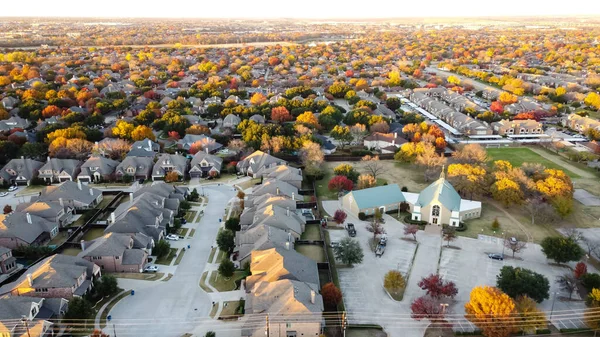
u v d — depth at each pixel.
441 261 106.38
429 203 124.50
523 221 126.44
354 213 130.38
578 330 82.25
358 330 83.38
